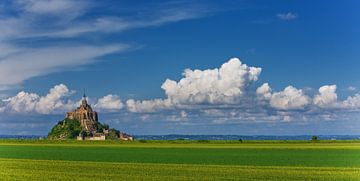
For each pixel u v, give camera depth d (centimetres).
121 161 7431
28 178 4791
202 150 11481
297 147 12962
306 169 5703
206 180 4597
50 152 10612
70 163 6756
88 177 4853
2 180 4631
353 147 12838
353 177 4862
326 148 12069
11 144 17012
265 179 4666
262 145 15200
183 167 5988
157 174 5122
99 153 10150
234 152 10375
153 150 11656
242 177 4834
